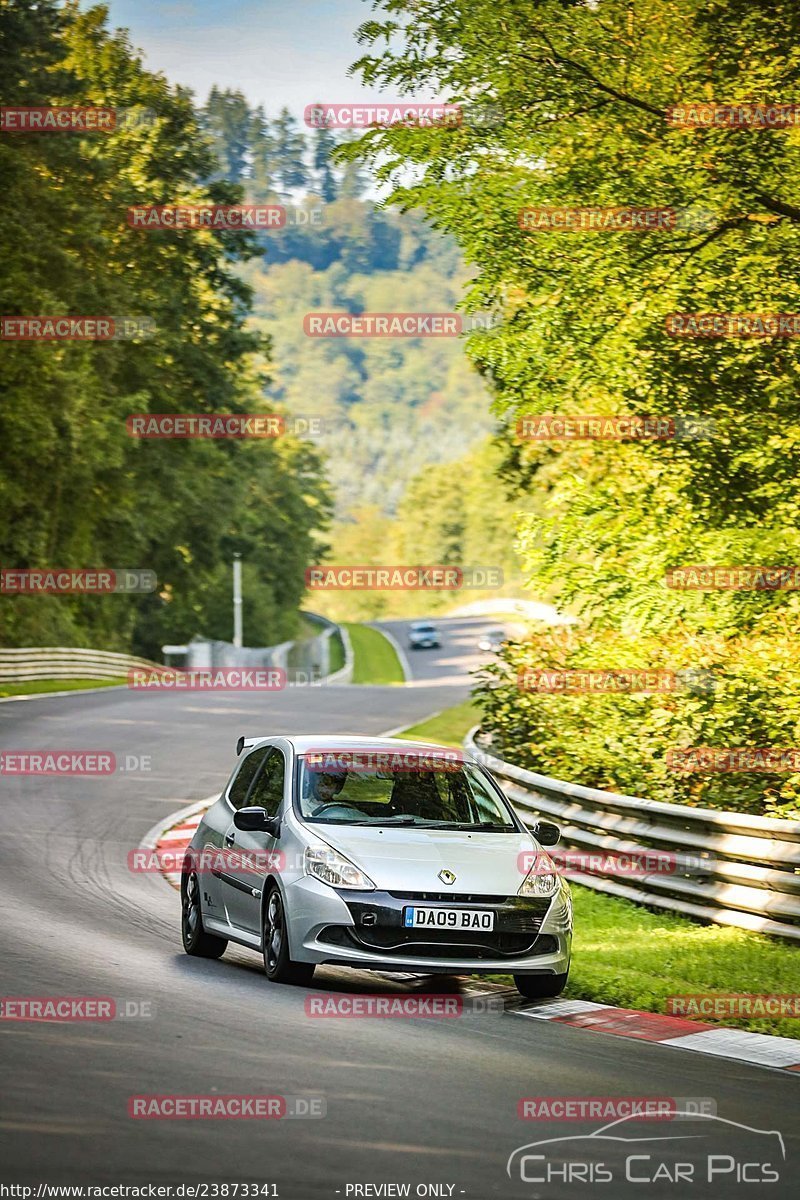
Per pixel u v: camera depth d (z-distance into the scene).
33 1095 22.50
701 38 55.03
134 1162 19.39
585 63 58.09
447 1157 20.33
